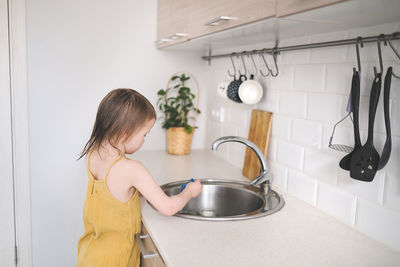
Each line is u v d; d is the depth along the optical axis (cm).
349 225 120
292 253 100
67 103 214
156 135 238
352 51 117
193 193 134
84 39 213
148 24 225
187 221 122
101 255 125
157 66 230
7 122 206
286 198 147
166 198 122
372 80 109
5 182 211
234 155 204
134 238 132
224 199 165
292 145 150
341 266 94
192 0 163
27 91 206
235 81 178
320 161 134
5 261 218
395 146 103
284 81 155
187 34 171
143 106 125
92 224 130
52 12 205
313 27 115
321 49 131
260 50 165
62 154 218
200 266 92
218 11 135
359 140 108
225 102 214
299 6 88
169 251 100
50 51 207
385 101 98
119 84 224
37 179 216
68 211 224
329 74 128
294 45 147
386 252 102
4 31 198
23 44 201
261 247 104
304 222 123
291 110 151
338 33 123
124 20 220
